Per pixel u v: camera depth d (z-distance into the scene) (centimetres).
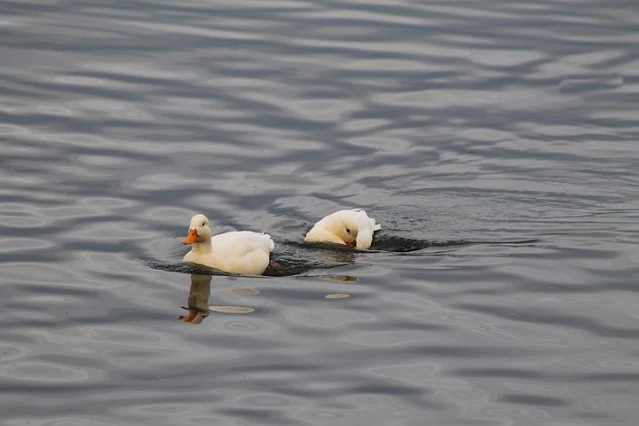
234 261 1678
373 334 1513
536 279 1666
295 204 1931
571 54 2566
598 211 1906
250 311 1567
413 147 2164
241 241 1702
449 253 1750
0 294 1599
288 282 1656
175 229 1828
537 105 2344
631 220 1870
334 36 2625
